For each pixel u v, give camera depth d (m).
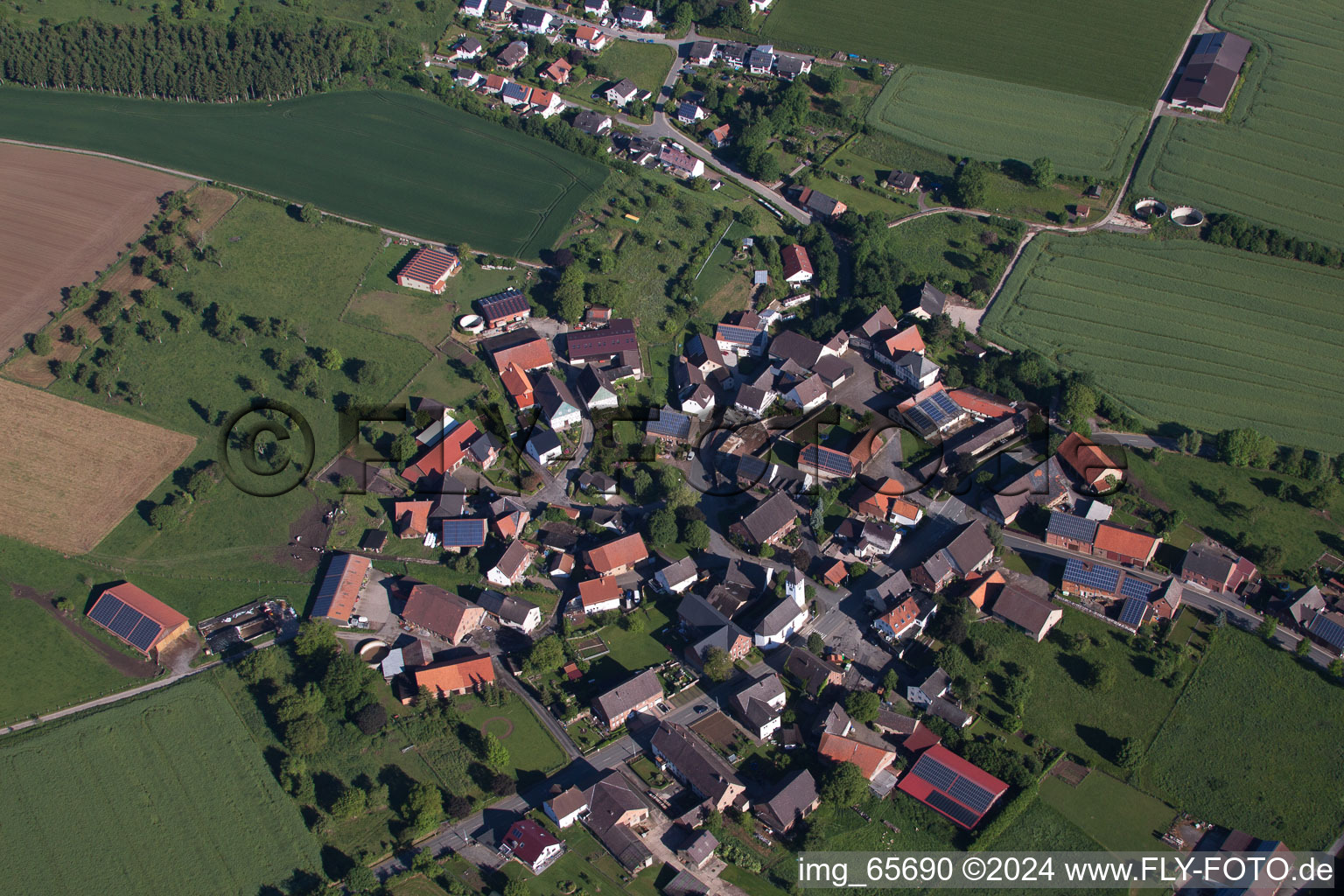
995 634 173.12
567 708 160.00
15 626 167.75
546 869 141.12
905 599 173.75
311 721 153.75
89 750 152.75
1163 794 152.00
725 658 163.50
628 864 140.50
